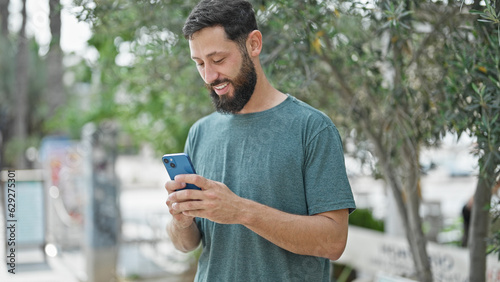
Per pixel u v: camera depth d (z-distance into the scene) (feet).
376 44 8.74
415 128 7.62
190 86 10.93
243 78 4.94
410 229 8.60
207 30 4.76
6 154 41.11
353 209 5.03
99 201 16.34
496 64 5.82
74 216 21.35
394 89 7.41
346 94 8.74
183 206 4.53
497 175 6.19
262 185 5.03
